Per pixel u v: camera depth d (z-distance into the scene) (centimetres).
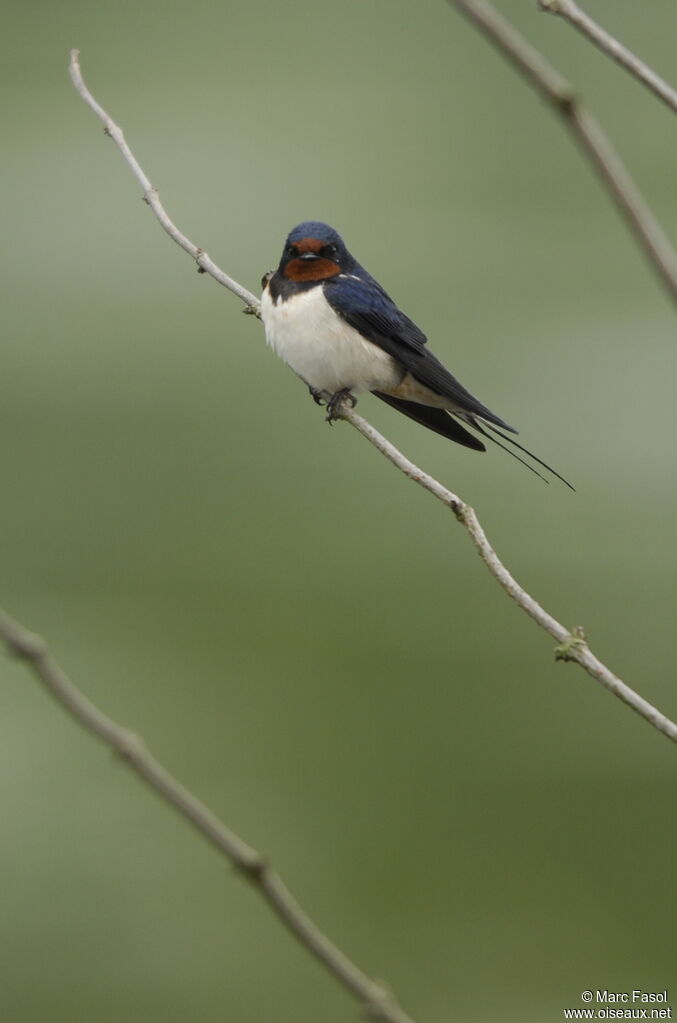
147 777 366
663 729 631
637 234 364
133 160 977
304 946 377
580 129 361
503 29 357
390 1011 372
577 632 662
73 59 974
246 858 366
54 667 363
